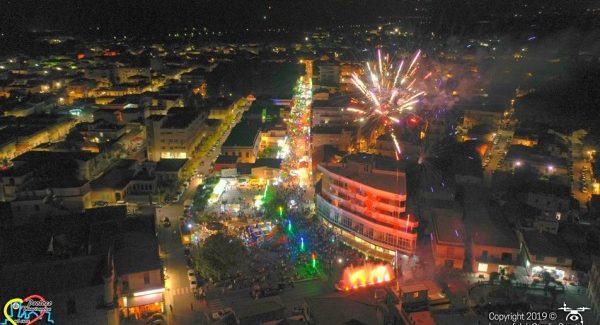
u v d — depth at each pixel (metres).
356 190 114.25
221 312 87.69
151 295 87.75
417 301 87.31
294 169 157.75
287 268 104.81
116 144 171.75
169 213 132.88
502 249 100.94
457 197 128.88
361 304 84.31
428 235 111.56
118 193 135.12
